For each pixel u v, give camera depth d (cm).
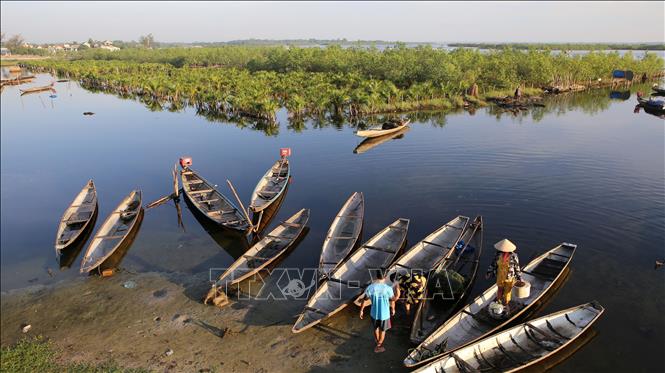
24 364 1241
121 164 3453
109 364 1233
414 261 1692
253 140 4131
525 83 6994
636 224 1973
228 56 12525
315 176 2948
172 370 1201
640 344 1245
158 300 1553
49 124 5122
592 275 1592
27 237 2156
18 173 3259
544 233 1933
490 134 3975
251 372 1186
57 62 13312
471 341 1199
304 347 1278
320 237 2033
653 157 3031
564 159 3045
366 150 3578
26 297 1600
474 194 2441
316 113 5419
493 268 1402
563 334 1245
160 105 6444
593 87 7488
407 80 6719
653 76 8638
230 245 2012
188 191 2577
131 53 15462
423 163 3111
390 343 1278
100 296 1593
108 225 2147
